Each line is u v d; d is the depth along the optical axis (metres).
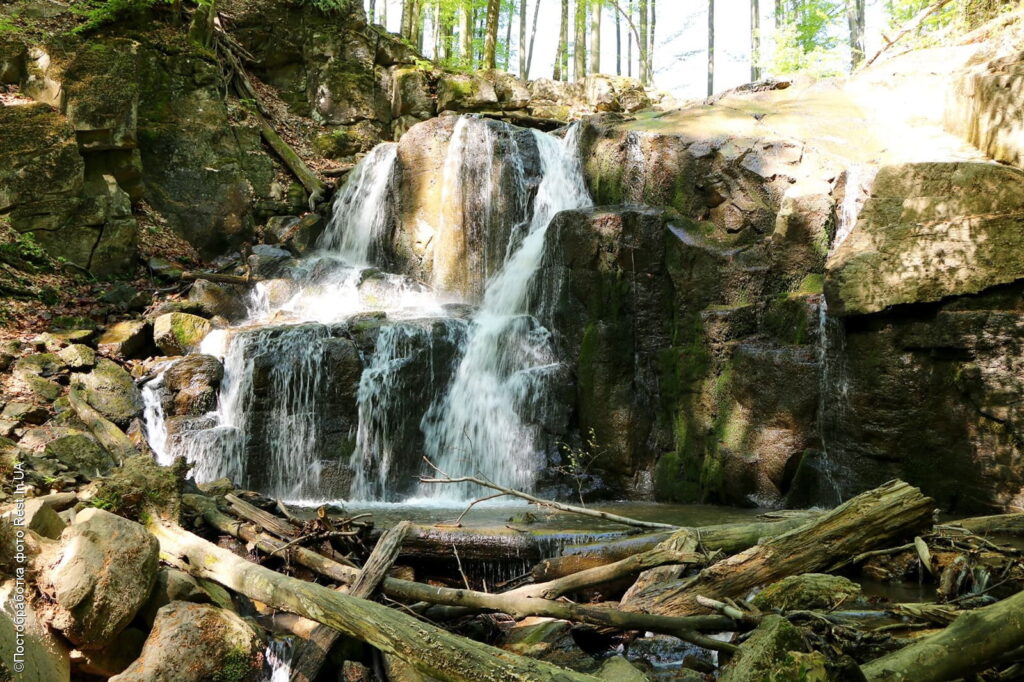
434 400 10.98
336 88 18.73
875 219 8.48
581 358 10.95
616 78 21.58
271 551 6.09
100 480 6.12
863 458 8.46
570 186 13.64
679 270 10.53
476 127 14.33
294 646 5.12
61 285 12.10
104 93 13.32
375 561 5.56
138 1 15.28
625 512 9.09
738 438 9.59
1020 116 9.05
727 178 10.95
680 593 5.45
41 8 14.84
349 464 10.30
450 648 4.11
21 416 8.49
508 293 12.96
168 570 5.23
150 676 4.44
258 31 18.73
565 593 5.59
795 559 5.69
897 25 16.14
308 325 10.99
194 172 15.03
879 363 8.30
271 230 15.55
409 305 13.40
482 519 8.38
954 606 5.03
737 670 3.64
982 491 7.70
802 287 9.65
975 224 7.89
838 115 11.91
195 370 10.34
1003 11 12.92
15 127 12.45
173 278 13.41
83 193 13.00
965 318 7.77
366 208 15.34
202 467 9.65
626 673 4.22
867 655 4.36
